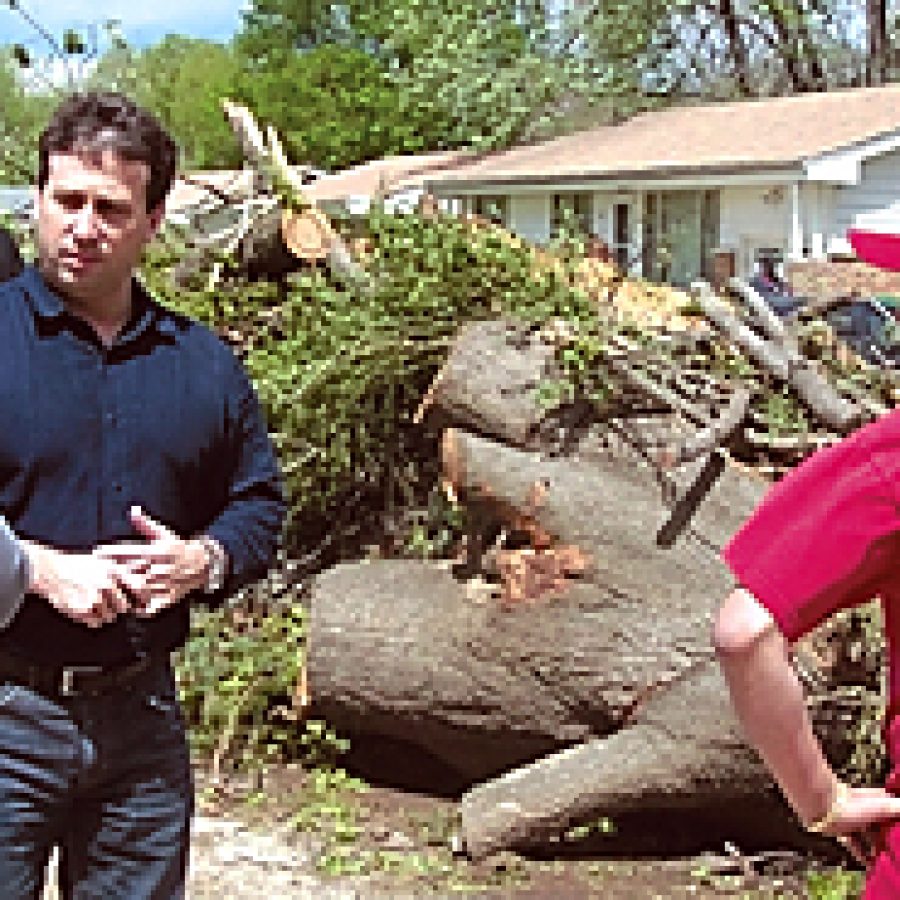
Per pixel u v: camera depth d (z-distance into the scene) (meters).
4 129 8.33
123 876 2.97
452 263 6.41
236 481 3.10
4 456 2.80
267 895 4.72
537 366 5.67
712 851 5.06
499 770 5.43
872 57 34.41
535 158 24.31
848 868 4.86
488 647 5.24
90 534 2.86
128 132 2.84
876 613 4.70
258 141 7.79
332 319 6.61
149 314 2.97
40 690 2.81
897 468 2.15
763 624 2.18
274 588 6.54
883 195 18.48
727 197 19.31
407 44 30.73
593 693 5.06
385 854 5.04
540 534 5.24
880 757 4.70
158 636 2.91
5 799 2.80
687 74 33.22
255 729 5.88
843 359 6.21
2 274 3.81
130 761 2.92
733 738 4.77
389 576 5.73
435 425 5.94
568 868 4.95
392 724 5.51
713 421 5.48
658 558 5.14
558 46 30.08
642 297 7.05
